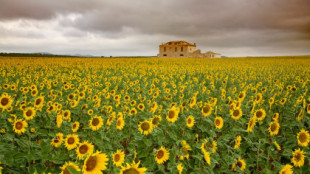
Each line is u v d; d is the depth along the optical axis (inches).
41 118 241.1
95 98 314.0
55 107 224.1
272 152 173.0
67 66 1147.3
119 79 609.6
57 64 1240.8
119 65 1274.6
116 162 117.9
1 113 199.3
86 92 399.5
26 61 1437.0
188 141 193.0
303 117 212.1
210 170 135.5
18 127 148.6
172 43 3752.5
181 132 205.8
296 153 141.3
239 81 596.7
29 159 140.3
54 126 207.5
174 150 136.9
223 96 317.7
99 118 168.7
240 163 144.3
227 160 149.6
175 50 3472.0
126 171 81.4
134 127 217.3
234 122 224.7
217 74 771.4
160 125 214.5
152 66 1201.4
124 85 503.2
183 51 3427.7
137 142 177.0
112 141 181.9
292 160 142.3
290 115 259.1
